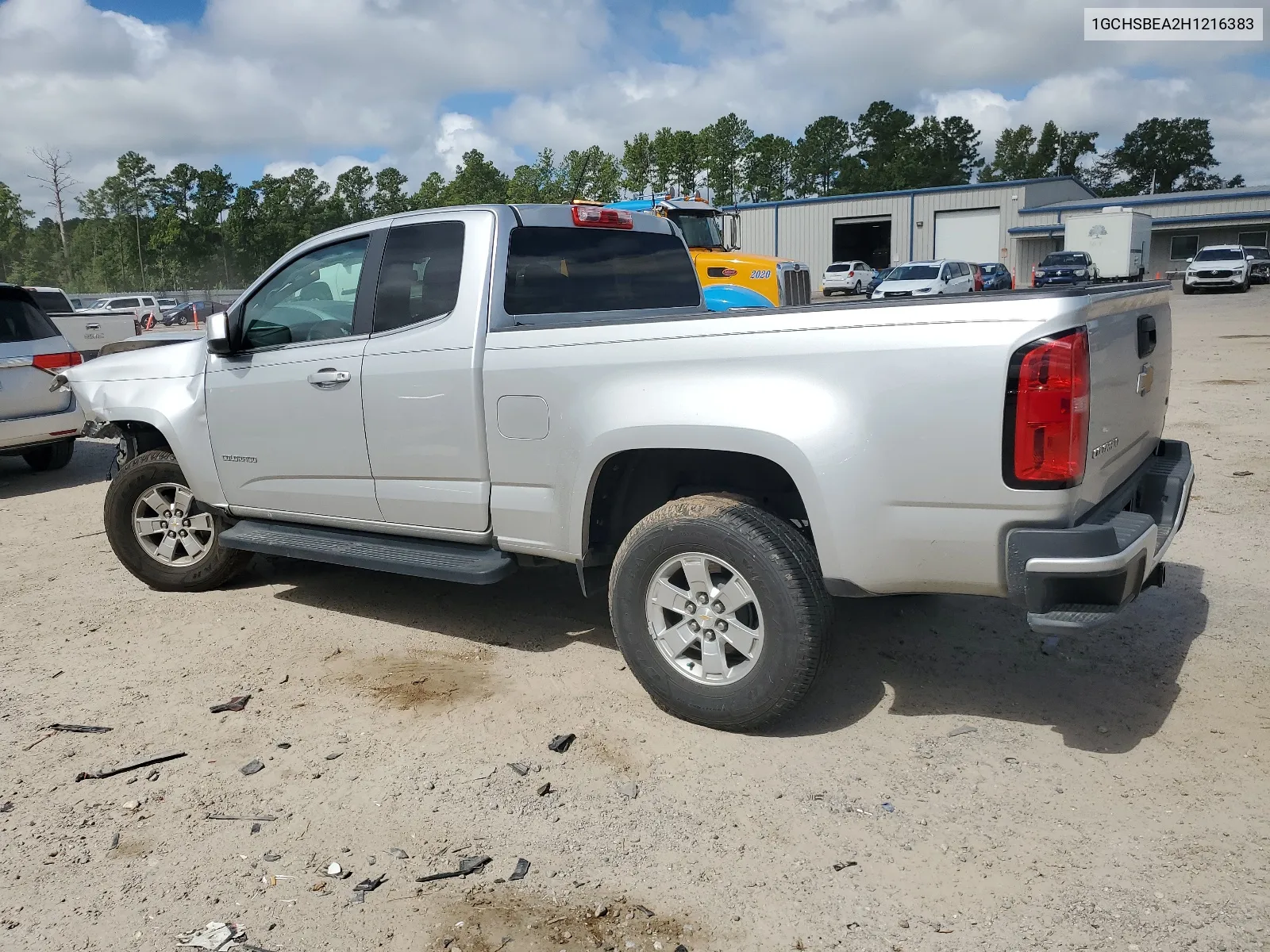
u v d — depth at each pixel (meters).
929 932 2.59
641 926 2.67
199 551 5.64
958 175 117.19
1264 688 3.89
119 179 89.88
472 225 4.30
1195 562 5.44
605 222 4.89
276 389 4.88
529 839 3.09
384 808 3.29
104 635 5.04
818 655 3.46
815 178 117.44
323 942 2.64
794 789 3.30
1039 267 37.62
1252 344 16.98
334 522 4.88
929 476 3.16
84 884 2.93
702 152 78.94
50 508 8.39
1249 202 47.22
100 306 44.03
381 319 4.54
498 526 4.22
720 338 3.50
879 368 3.20
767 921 2.67
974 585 3.21
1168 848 2.89
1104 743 3.53
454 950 2.60
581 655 4.52
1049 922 2.60
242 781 3.50
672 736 3.71
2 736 3.90
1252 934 2.52
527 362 3.98
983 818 3.09
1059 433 2.98
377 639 4.83
